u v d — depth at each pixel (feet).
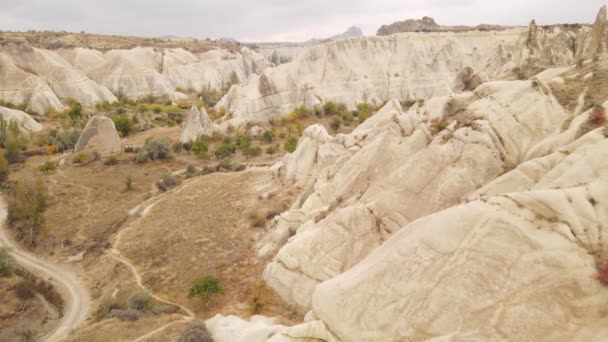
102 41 623.77
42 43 539.29
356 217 86.63
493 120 80.28
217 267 111.34
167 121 349.41
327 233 89.76
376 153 100.58
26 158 240.94
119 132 294.05
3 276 122.01
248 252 117.29
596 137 60.90
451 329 47.24
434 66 379.35
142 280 110.73
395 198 84.38
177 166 225.15
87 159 226.17
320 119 319.47
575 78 83.92
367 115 305.94
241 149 253.24
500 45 330.13
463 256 50.19
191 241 127.24
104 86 462.60
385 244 62.34
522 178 66.08
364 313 55.01
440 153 81.92
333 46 374.22
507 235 48.37
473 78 133.18
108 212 165.27
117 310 93.71
